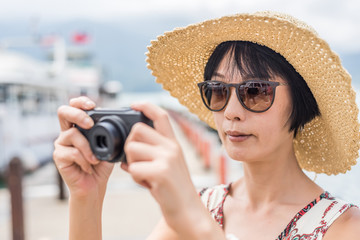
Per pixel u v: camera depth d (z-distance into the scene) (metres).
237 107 1.28
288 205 1.35
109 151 0.90
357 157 1.37
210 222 0.82
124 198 7.61
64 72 14.82
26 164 9.72
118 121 0.91
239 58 1.31
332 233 1.18
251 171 1.41
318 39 1.17
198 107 1.92
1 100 9.17
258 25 1.26
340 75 1.18
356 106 1.20
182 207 0.79
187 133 19.30
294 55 1.25
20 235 5.04
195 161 12.37
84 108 1.04
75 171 1.16
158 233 1.51
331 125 1.39
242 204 1.49
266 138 1.27
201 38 1.52
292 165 1.40
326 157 1.56
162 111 0.90
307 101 1.35
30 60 12.59
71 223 1.23
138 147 0.82
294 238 1.23
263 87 1.25
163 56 1.71
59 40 16.58
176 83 1.85
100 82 29.62
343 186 5.30
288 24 1.20
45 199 7.65
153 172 0.78
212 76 1.42
